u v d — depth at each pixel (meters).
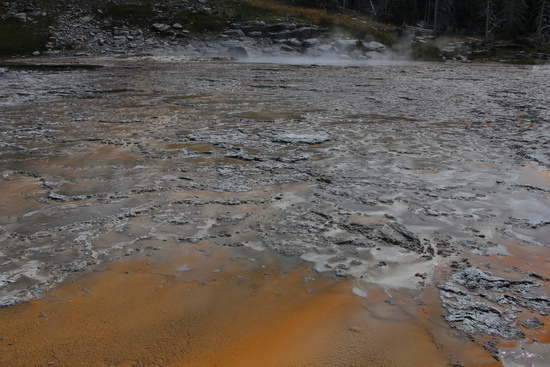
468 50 37.44
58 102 10.51
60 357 2.16
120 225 3.68
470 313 2.51
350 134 7.16
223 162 5.49
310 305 2.59
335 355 2.18
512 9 43.28
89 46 28.77
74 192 4.45
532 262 3.12
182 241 3.39
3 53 26.48
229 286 2.79
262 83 14.63
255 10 35.88
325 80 15.95
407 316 2.49
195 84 14.15
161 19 32.50
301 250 3.25
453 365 2.12
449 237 3.49
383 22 45.50
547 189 4.62
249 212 3.94
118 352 2.19
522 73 21.17
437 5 45.97
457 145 6.49
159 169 5.20
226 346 2.24
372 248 3.29
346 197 4.31
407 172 5.14
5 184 4.72
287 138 6.74
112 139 6.72
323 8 43.81
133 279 2.88
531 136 7.09
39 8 31.44
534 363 2.13
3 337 2.32
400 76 18.28
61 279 2.88
